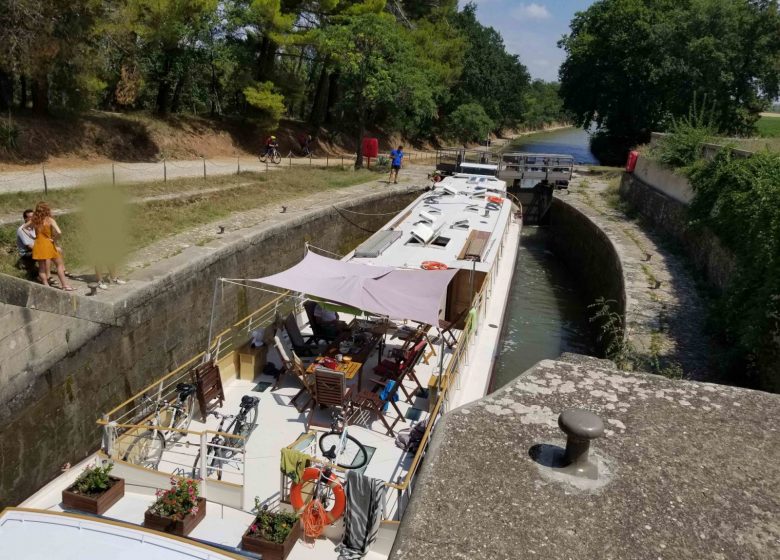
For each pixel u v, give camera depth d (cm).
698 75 3466
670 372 856
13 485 786
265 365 926
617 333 1098
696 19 3462
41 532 455
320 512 603
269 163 2823
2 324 754
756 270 895
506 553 194
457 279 1155
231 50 2859
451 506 214
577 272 2077
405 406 838
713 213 1348
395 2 4075
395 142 4619
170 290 1131
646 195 2080
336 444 738
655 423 265
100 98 2581
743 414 273
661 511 213
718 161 1460
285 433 772
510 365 1334
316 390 755
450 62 4588
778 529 207
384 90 2869
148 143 2473
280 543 573
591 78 4234
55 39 1719
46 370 833
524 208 2783
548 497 218
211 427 784
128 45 2125
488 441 249
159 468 708
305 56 3297
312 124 3809
